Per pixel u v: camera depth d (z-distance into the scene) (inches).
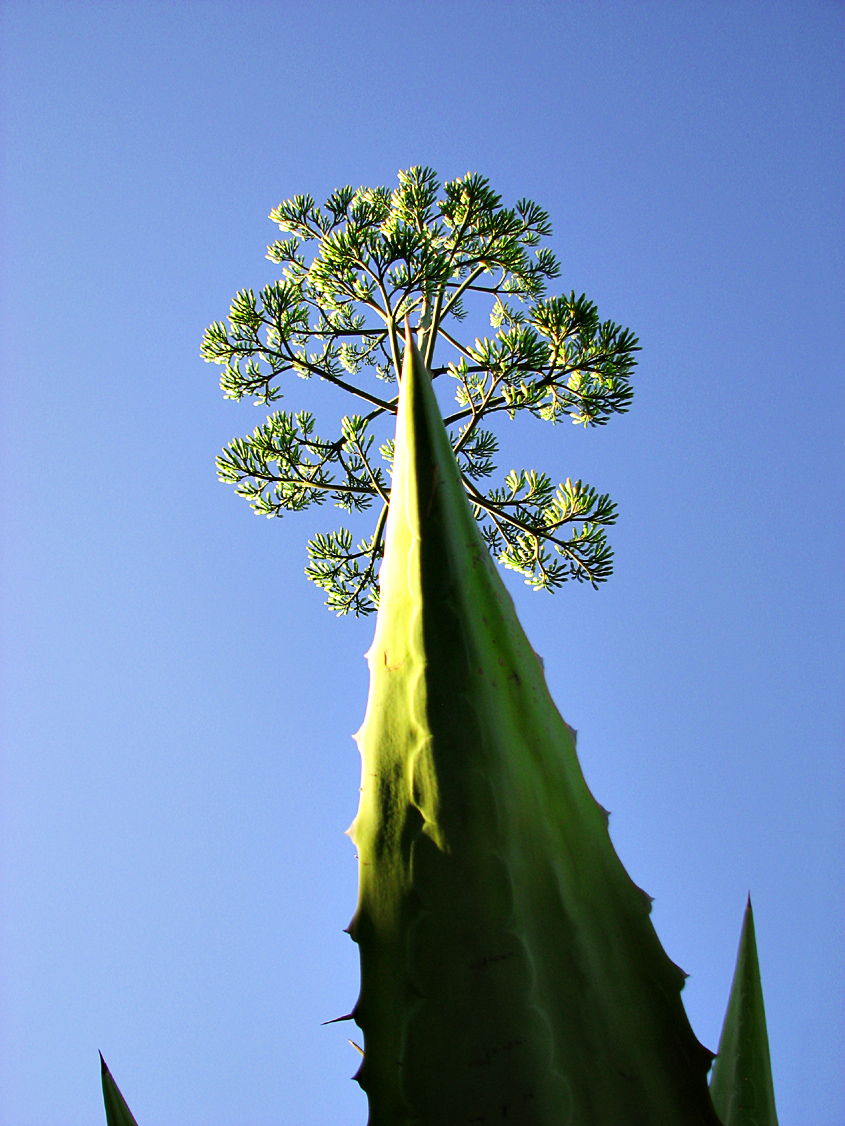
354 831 29.1
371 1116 27.3
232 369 70.9
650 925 29.5
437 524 29.4
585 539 65.8
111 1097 35.4
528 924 28.2
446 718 28.6
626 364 63.4
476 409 64.9
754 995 44.8
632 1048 28.2
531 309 63.9
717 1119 27.6
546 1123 26.8
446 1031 27.3
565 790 29.8
